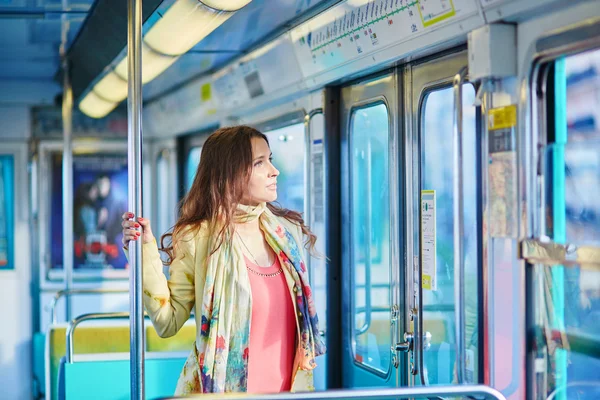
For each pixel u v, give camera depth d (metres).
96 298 8.77
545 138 2.61
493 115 2.75
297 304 3.14
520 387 2.65
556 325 2.62
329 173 4.57
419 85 3.64
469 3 2.75
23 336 8.66
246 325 3.05
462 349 2.94
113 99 7.13
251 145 3.15
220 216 3.07
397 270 3.88
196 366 3.11
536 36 2.57
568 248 2.46
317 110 4.66
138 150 2.89
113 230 8.86
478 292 3.03
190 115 7.30
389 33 3.47
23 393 8.65
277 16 4.27
